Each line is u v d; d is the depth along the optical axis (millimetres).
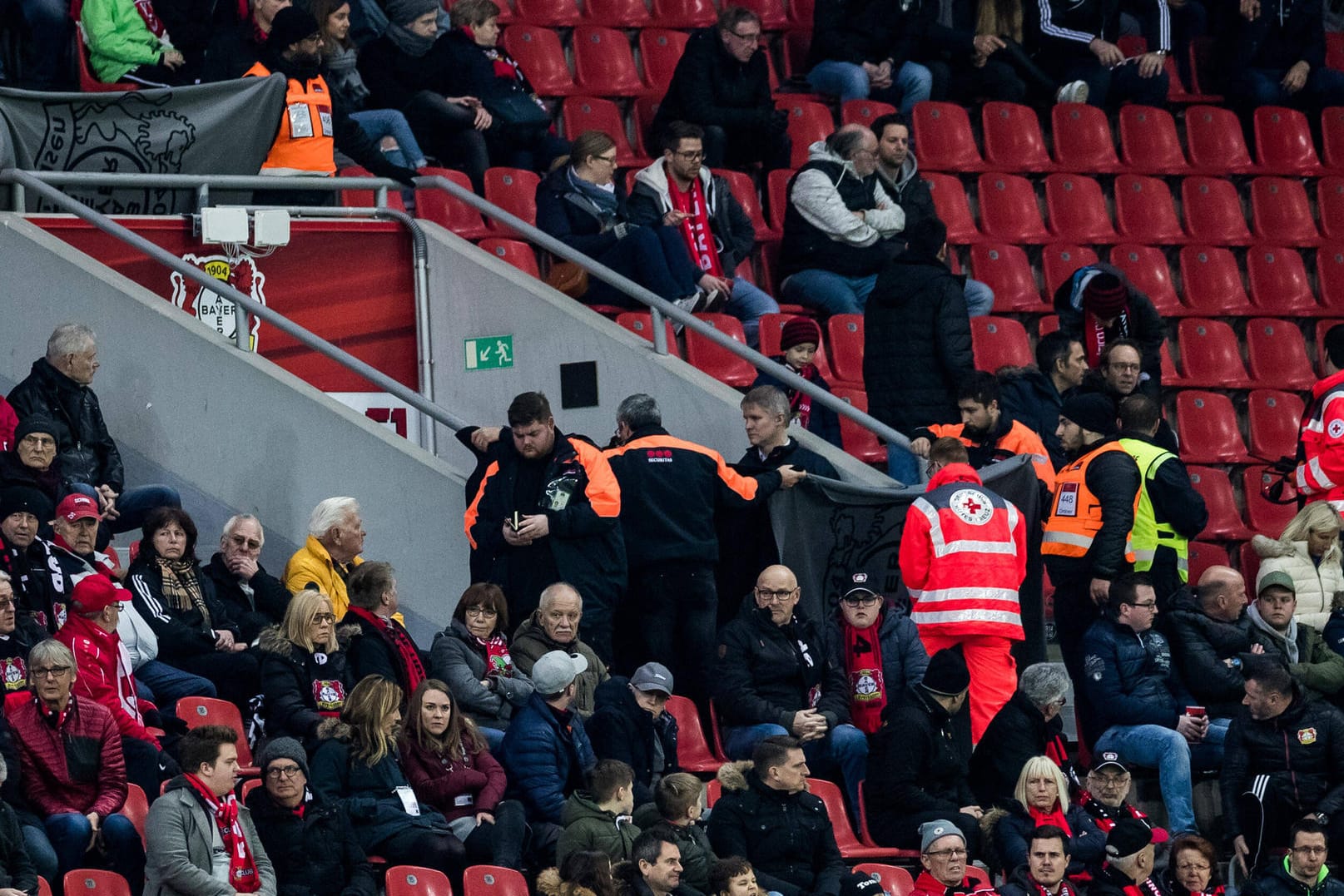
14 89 42125
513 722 35531
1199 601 42938
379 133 48844
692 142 47719
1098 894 37031
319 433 39656
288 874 32156
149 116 43281
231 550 37188
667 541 37906
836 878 35312
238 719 35531
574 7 58188
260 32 46406
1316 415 45906
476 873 32906
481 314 43625
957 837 35375
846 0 58062
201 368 39656
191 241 42812
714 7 59656
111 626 33750
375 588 35875
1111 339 47469
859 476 41062
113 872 31156
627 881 32812
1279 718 39781
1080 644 41406
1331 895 38219
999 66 59062
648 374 42375
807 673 38125
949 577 38312
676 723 36969
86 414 37719
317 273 43625
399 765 34312
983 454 41312
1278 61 62938
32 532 34406
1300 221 59969
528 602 37500
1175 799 39406
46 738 31781
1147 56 60656
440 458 42000
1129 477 40938
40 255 40094
